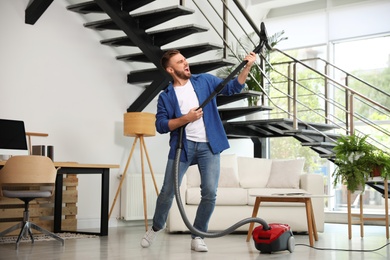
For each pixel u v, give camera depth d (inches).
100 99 265.9
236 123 275.0
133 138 281.1
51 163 181.3
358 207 323.6
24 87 235.8
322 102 343.6
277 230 163.5
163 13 234.2
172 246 181.6
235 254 161.5
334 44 343.6
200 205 158.1
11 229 183.0
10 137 206.8
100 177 265.6
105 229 219.8
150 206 277.7
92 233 223.6
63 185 241.1
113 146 270.5
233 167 263.3
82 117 257.3
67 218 242.5
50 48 246.5
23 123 212.7
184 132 152.1
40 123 240.2
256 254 161.9
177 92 156.6
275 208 236.8
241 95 254.1
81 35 259.9
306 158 350.0
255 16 360.8
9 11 232.8
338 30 339.6
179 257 152.7
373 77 329.7
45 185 214.1
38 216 231.3
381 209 318.3
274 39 348.5
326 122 289.7
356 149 220.8
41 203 233.8
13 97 231.6
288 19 357.4
